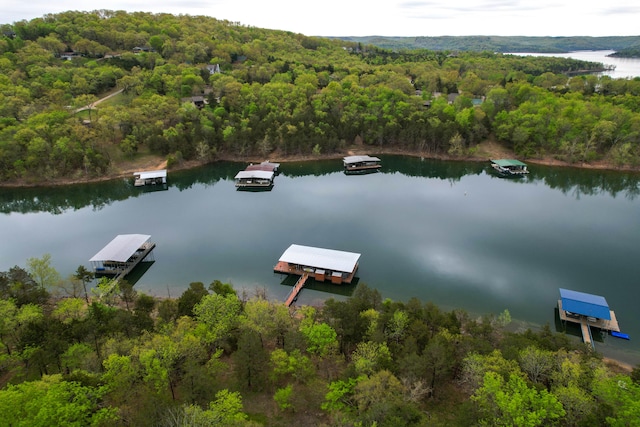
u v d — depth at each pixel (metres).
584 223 110.31
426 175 157.75
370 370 46.97
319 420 44.31
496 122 178.75
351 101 199.25
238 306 59.53
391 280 82.12
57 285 73.19
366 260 90.12
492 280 82.31
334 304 57.84
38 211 124.44
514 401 38.75
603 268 86.88
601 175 150.88
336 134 177.50
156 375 45.47
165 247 96.88
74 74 194.88
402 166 167.88
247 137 167.50
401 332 54.59
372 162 164.12
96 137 146.38
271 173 143.88
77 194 136.00
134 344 50.25
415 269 86.38
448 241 99.44
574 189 141.38
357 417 41.09
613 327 67.06
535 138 168.75
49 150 140.38
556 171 155.38
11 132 139.12
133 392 43.94
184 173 154.75
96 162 144.00
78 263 90.31
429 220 112.38
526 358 47.72
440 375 48.72
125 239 92.00
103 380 44.06
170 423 37.00
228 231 105.69
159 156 161.00
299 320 62.25
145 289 78.81
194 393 43.06
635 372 48.25
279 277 83.31
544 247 96.38
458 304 74.56
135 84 195.88
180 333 51.44
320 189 140.12
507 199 130.00
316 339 52.34
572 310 67.56
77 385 40.59
